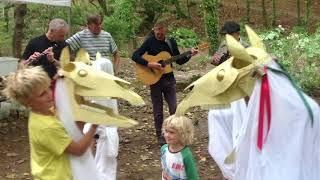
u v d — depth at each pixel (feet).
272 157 10.77
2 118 27.55
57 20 20.99
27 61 19.75
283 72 11.15
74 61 12.35
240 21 81.61
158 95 23.71
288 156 10.66
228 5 88.02
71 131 10.64
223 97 11.09
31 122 10.58
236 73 10.96
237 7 86.07
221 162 14.53
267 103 10.85
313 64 28.27
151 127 27.17
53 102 10.71
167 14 77.51
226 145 14.57
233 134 14.17
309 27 74.33
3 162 22.08
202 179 19.84
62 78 10.81
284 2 89.25
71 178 10.65
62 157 10.60
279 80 11.00
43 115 10.53
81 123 11.00
